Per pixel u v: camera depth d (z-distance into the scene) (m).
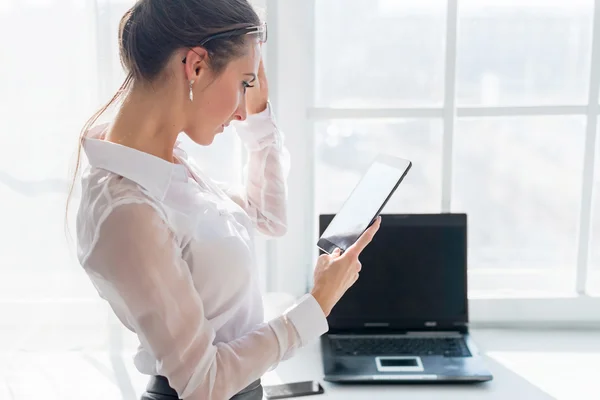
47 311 1.34
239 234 0.92
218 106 0.84
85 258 0.78
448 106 1.45
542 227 1.54
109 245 0.76
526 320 1.49
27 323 1.34
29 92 1.27
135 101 0.84
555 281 1.55
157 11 0.80
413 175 1.52
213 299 0.89
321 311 0.88
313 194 1.54
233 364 0.81
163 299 0.77
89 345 1.35
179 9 0.79
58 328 1.34
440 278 1.35
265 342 0.85
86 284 1.34
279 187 1.14
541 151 1.49
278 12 1.41
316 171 1.54
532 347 1.36
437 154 1.51
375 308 1.35
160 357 0.78
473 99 1.47
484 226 1.54
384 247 1.35
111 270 0.76
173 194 0.84
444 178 1.49
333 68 1.47
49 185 1.30
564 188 1.51
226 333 0.93
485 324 1.49
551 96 1.45
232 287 0.90
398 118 1.47
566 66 1.44
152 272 0.76
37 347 1.34
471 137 1.49
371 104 1.49
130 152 0.81
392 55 1.46
